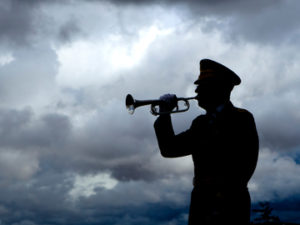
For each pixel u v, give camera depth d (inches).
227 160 130.6
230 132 131.7
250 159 130.8
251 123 133.0
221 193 128.6
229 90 136.0
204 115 138.3
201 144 134.0
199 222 130.1
